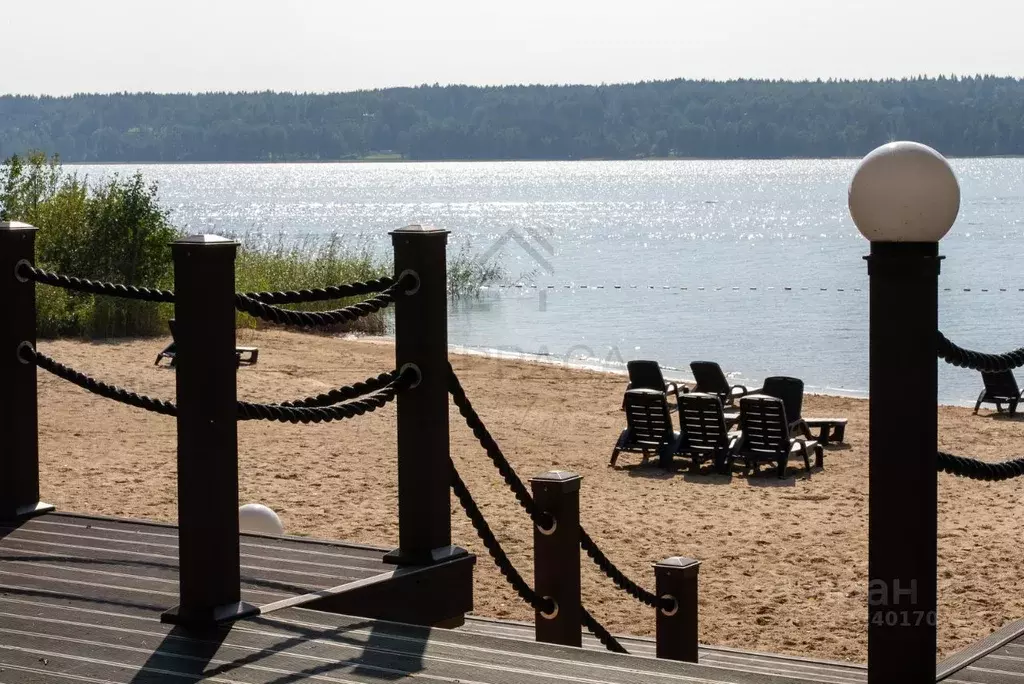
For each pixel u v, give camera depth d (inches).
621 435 543.2
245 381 698.2
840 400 730.8
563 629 210.1
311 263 1131.9
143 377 679.7
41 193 964.6
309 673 156.8
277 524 307.3
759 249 2279.8
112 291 221.5
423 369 201.8
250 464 499.5
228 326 174.2
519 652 166.1
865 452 573.9
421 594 201.5
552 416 652.1
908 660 143.9
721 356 936.3
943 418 674.2
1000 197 4685.0
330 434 569.3
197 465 174.7
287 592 190.5
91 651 164.6
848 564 374.9
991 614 325.4
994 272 1679.4
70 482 449.7
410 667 159.5
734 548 395.2
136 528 234.7
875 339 142.0
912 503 141.9
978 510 446.0
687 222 3444.9
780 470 514.3
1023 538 404.2
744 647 301.6
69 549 217.9
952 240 2400.3
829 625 318.0
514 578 207.9
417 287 199.2
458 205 4968.0
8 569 204.5
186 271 172.2
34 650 165.0
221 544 176.6
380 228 3265.3
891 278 139.9
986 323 1119.0
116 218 892.0
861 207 138.9
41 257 867.4
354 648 166.9
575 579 211.5
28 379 241.0
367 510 422.3
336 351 866.8
